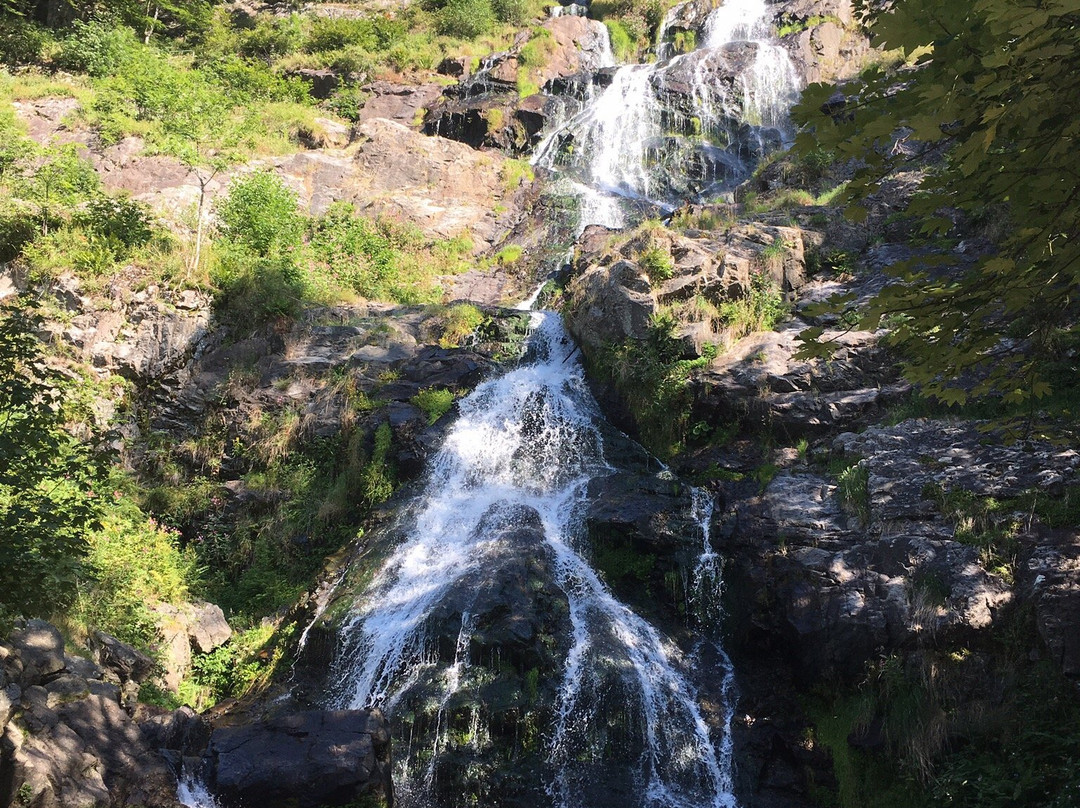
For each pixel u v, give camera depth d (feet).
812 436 42.22
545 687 33.68
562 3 109.60
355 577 40.73
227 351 52.80
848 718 31.89
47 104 77.41
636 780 32.14
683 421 45.01
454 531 41.83
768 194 61.52
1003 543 32.22
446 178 73.56
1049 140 17.31
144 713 31.55
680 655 36.70
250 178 65.67
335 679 36.45
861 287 48.34
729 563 38.04
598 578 39.32
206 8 111.14
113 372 50.67
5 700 23.97
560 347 53.36
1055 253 19.03
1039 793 26.16
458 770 31.42
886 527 34.91
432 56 95.91
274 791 27.81
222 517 47.50
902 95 18.03
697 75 79.61
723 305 48.01
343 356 52.75
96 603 36.01
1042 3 14.34
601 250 56.39
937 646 31.14
